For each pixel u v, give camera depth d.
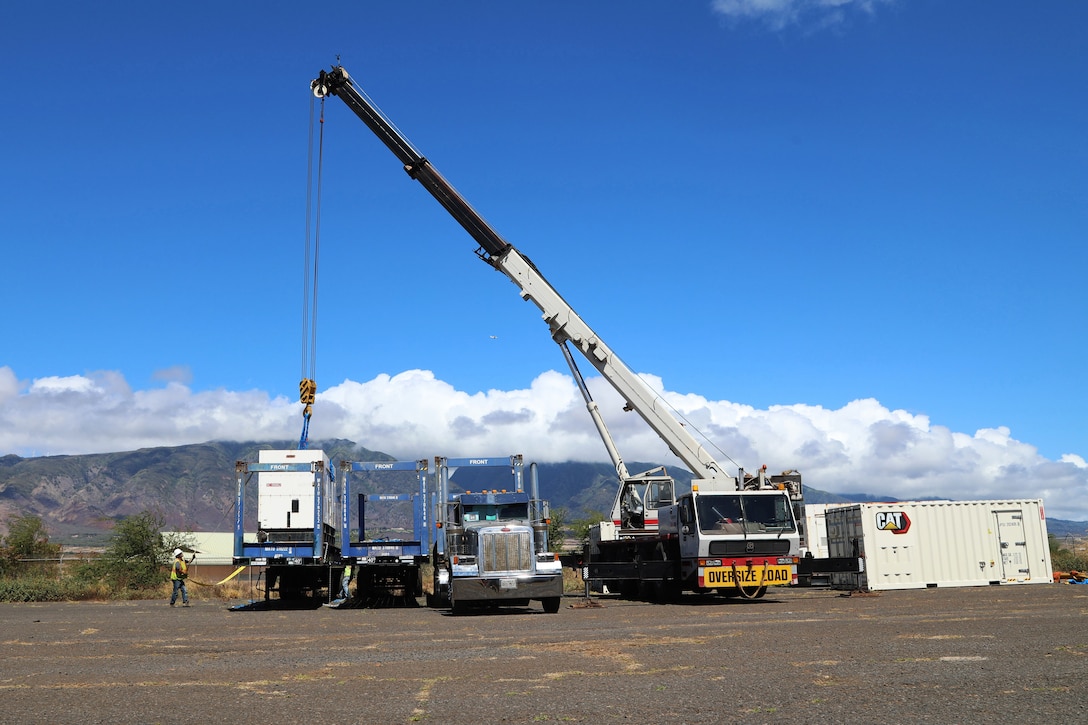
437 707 7.87
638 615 19.38
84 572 38.22
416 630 16.23
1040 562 31.80
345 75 27.47
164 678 10.08
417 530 25.94
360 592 26.58
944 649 11.17
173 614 22.88
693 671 9.77
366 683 9.39
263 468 25.19
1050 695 7.80
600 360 28.38
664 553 25.44
